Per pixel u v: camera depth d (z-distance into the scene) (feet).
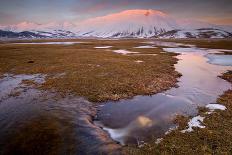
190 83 101.09
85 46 347.15
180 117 59.00
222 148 41.68
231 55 221.46
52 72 119.75
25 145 43.86
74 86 89.20
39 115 60.13
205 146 42.37
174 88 92.07
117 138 48.47
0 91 84.64
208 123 53.67
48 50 254.47
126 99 76.79
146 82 96.53
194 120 57.57
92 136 48.01
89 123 55.31
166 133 50.57
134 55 204.13
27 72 121.19
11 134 48.57
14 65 143.23
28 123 54.60
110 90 84.33
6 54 205.46
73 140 46.01
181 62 171.12
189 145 43.16
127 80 98.94
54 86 90.17
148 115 62.28
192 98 78.28
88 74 112.06
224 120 55.47
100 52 232.12
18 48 287.28
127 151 41.50
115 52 237.04
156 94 83.41
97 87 87.61
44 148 42.80
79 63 149.28
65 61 159.53
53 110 64.23
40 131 50.01
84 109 65.82
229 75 116.47
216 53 243.81
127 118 60.29
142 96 80.53
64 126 53.06
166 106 69.87
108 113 64.03
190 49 304.50
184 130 51.16
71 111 63.77
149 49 284.20
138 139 47.91
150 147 42.91
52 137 47.21
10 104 69.36
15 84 95.55
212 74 123.03
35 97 76.69
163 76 110.01
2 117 58.54
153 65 143.64
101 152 41.37
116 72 117.29
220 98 76.02
